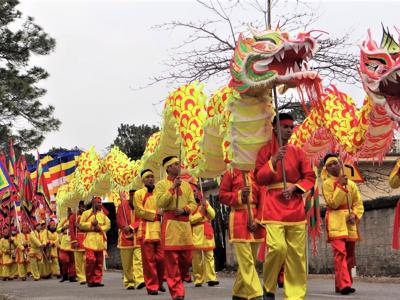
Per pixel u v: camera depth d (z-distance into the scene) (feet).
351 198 38.27
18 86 112.57
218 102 34.12
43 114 117.60
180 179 36.01
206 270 49.70
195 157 37.32
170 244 36.17
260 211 29.37
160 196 36.17
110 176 54.03
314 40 26.40
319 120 41.39
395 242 30.78
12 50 117.08
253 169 30.09
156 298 40.60
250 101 29.22
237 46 27.71
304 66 26.96
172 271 36.27
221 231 72.69
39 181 79.10
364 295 36.35
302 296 27.35
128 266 50.93
